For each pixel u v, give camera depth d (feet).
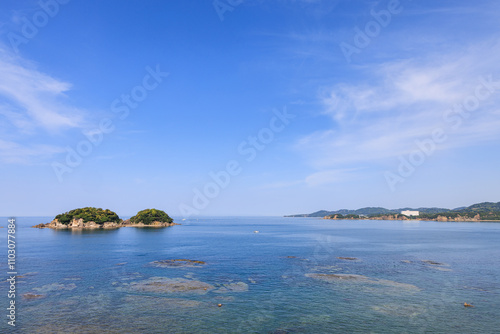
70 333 104.94
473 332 107.65
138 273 197.26
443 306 134.72
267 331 108.78
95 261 245.86
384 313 126.31
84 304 134.82
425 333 107.04
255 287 165.07
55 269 210.18
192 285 166.91
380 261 250.37
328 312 127.34
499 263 242.58
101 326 111.34
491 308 132.05
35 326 110.73
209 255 286.87
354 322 116.98
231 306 134.31
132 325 112.57
